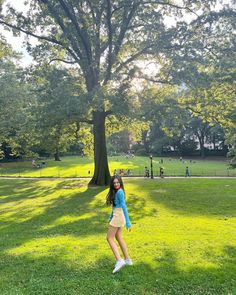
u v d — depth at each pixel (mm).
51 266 8383
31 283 7273
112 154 102312
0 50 29906
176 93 34938
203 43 26031
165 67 27078
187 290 6789
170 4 26812
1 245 10883
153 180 37250
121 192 8047
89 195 25484
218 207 19266
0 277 7715
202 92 27078
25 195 26797
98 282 7195
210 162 73938
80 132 37219
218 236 11555
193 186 30641
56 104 24750
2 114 43688
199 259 8742
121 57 31266
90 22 28078
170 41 26047
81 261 8688
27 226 14383
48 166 60469
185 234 11969
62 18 27422
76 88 26688
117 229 8156
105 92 23547
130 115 25141
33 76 28797
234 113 27281
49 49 30688
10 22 28281
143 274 7637
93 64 27156
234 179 37125
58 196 25578
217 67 24625
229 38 25844
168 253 9320
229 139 36250
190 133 91688
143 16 27719
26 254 9570
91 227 13852
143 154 103125
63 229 13484
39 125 28750
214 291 6746
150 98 28094
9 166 61719
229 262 8508
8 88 44000
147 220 15336
